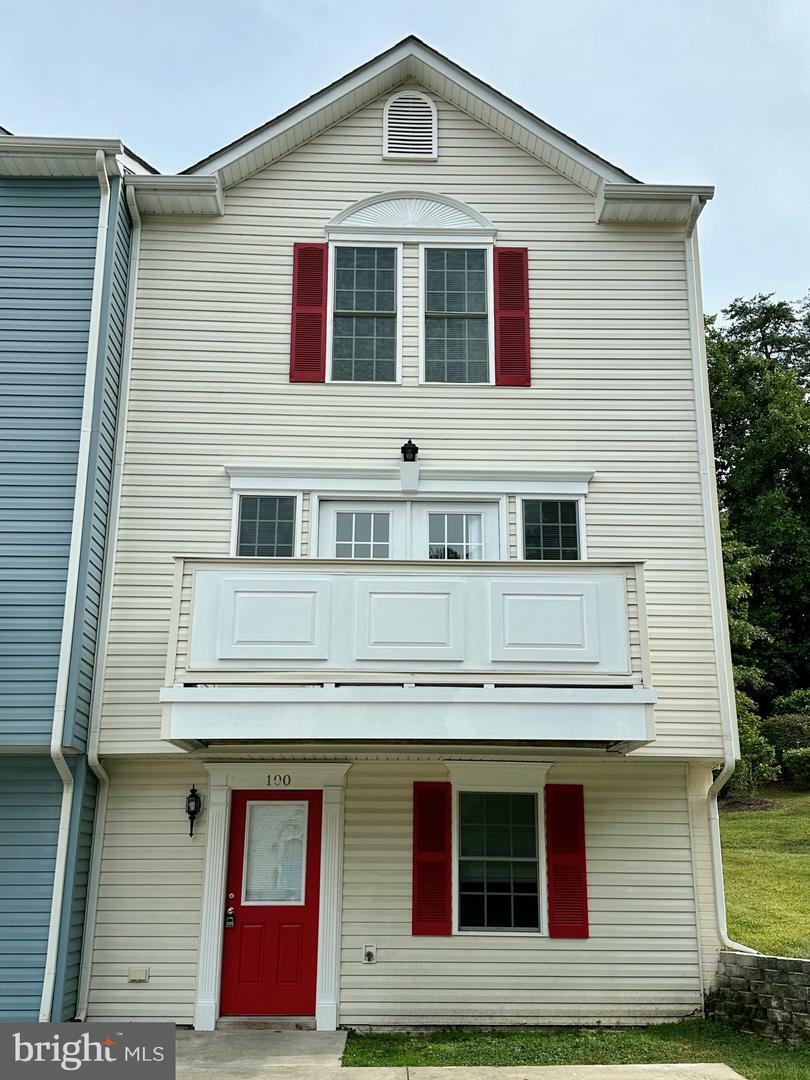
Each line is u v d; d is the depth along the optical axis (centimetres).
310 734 773
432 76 1039
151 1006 840
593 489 955
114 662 890
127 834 881
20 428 869
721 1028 825
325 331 985
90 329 888
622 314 1000
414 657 795
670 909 879
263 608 802
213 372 970
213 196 987
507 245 1016
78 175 935
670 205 1005
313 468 943
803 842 1508
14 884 803
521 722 777
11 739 800
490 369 986
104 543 911
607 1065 714
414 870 877
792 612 2694
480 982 855
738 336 3462
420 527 948
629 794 906
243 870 878
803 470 2755
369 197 1021
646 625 803
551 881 879
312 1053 754
